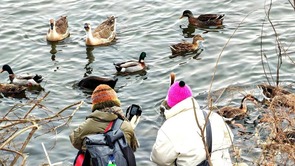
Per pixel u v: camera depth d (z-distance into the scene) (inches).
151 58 796.6
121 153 335.3
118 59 812.6
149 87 711.7
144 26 895.1
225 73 716.7
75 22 932.6
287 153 357.7
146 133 586.6
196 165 327.6
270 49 764.6
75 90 721.0
